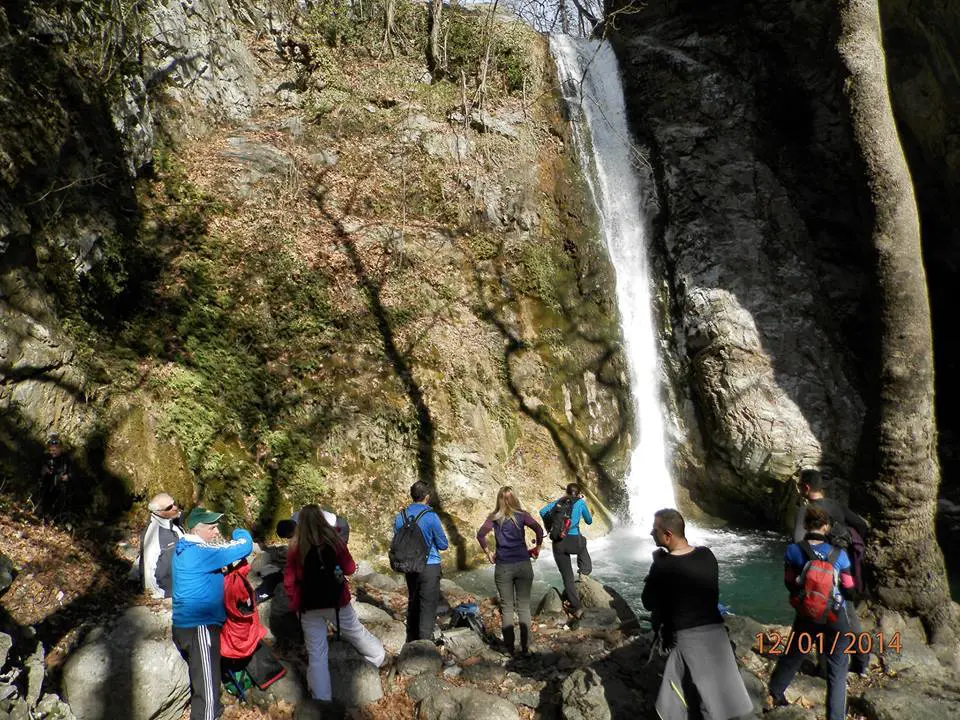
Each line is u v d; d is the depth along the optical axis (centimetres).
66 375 820
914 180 1462
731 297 1503
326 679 485
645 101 1853
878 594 593
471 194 1492
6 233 757
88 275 906
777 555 1195
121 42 1058
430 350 1233
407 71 1595
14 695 382
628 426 1486
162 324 991
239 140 1273
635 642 598
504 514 644
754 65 1789
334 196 1324
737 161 1681
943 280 1569
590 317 1531
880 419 593
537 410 1347
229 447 976
